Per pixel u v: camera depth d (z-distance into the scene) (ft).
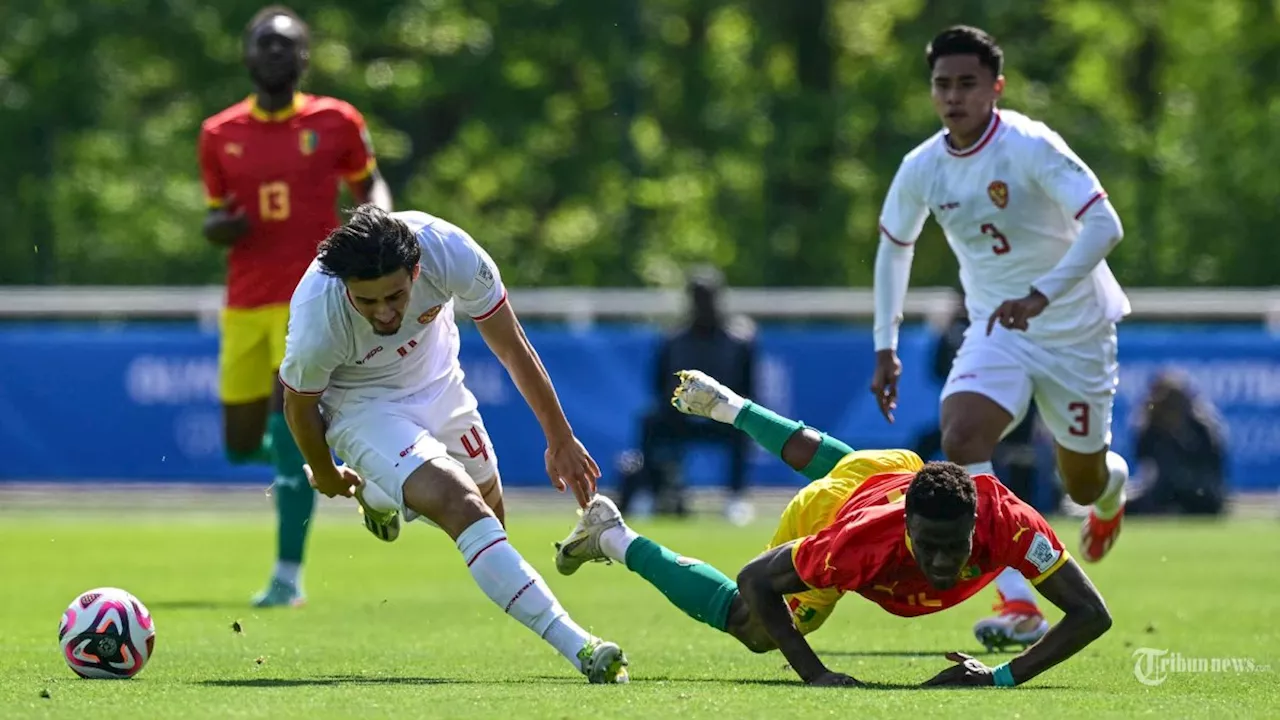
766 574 70.44
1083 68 395.55
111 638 72.64
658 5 392.47
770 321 229.86
